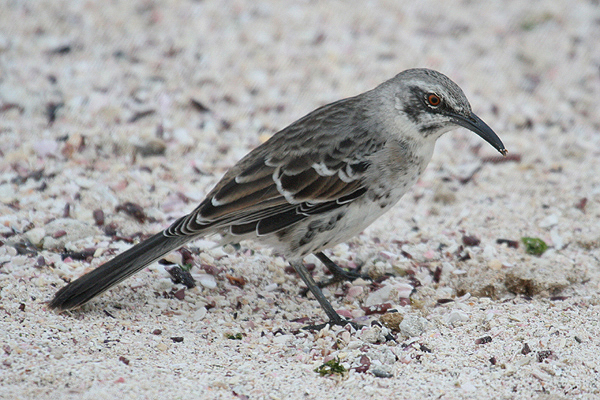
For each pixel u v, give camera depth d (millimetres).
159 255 9023
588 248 11375
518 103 15602
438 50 17141
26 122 13305
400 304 9852
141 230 10906
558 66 17031
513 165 13648
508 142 14312
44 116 13555
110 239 10508
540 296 9953
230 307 9547
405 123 9461
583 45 17797
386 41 17297
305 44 16891
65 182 11648
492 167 13609
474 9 19125
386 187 9453
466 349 8539
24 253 9836
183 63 15812
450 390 7812
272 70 15914
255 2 18438
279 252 9562
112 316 8977
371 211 9539
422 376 8062
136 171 12320
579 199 12461
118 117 13742
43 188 11445
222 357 8344
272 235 9391
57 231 10312
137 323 8883
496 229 11773
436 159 13797
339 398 7660
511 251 11180
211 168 12766
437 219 12086
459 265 10820
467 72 16438
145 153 12797
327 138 9406
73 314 8859
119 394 7379
